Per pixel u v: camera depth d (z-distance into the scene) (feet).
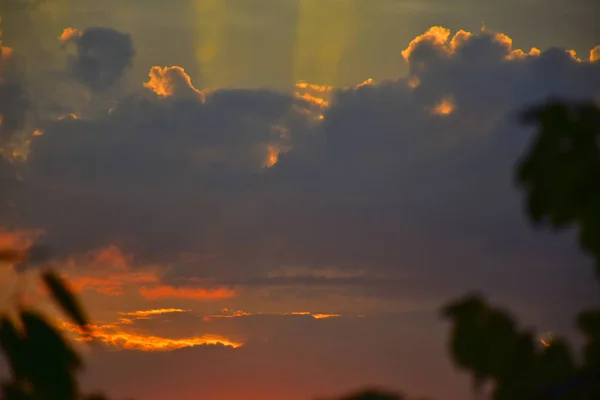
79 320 3.21
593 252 3.42
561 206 3.44
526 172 3.50
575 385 3.57
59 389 3.30
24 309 3.30
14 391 3.27
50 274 3.16
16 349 3.28
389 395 3.43
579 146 3.44
